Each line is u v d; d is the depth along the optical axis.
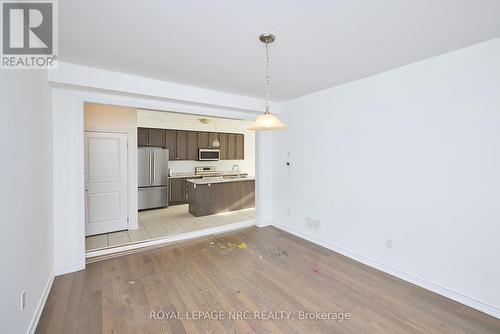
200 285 2.54
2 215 1.35
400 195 2.67
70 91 2.77
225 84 3.29
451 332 1.87
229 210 5.84
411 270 2.60
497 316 2.03
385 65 2.60
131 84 2.93
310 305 2.21
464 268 2.22
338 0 1.49
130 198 4.36
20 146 1.64
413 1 1.50
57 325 1.92
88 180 3.97
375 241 2.93
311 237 3.84
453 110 2.25
